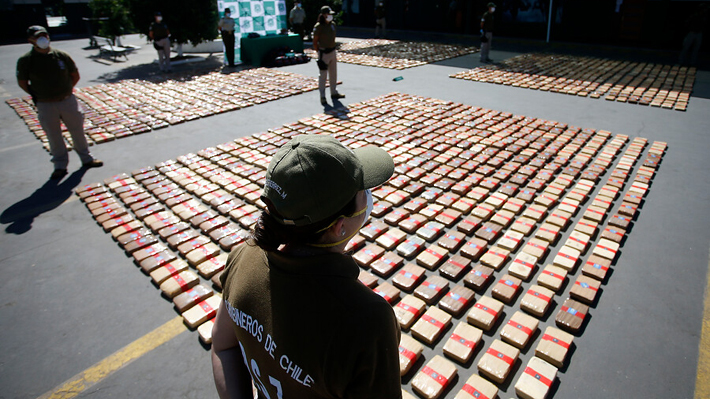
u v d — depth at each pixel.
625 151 6.30
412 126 7.51
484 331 3.19
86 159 6.23
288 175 0.98
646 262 3.90
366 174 1.17
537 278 3.72
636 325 3.20
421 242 4.25
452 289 3.54
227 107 8.81
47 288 3.78
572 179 5.40
